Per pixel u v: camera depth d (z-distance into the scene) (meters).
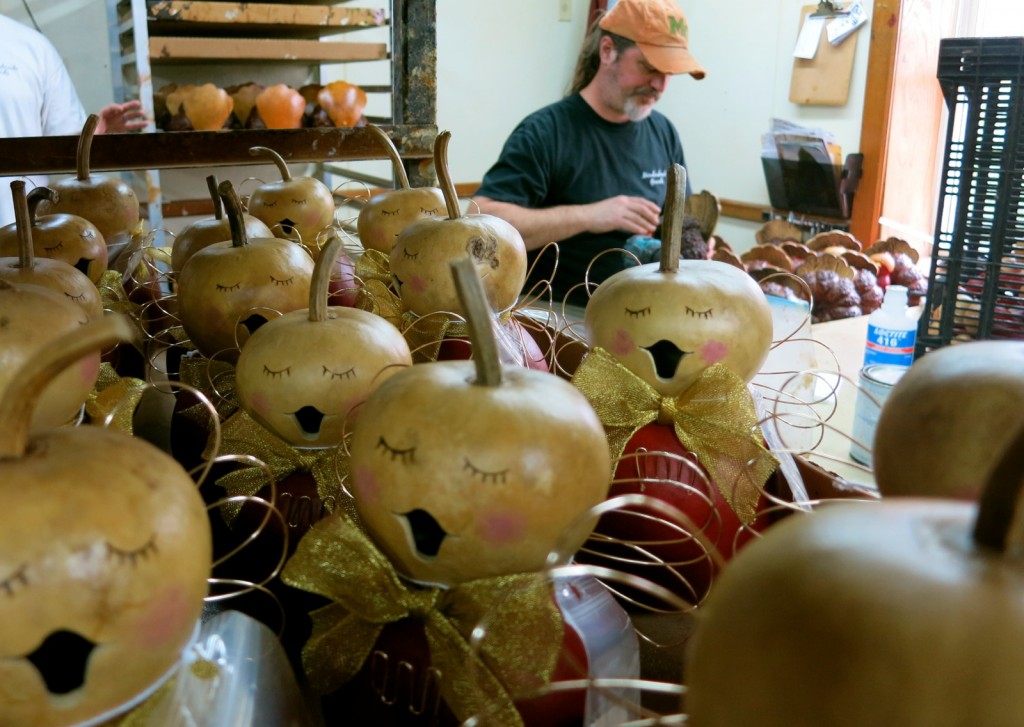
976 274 0.71
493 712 0.36
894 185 2.11
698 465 0.51
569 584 0.43
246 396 0.50
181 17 1.35
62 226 0.68
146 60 1.34
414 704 0.40
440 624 0.39
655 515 0.50
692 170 2.64
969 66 0.67
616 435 0.52
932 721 0.20
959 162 0.70
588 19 2.59
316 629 0.43
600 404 0.53
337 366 0.48
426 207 0.75
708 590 0.50
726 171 2.54
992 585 0.21
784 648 0.22
